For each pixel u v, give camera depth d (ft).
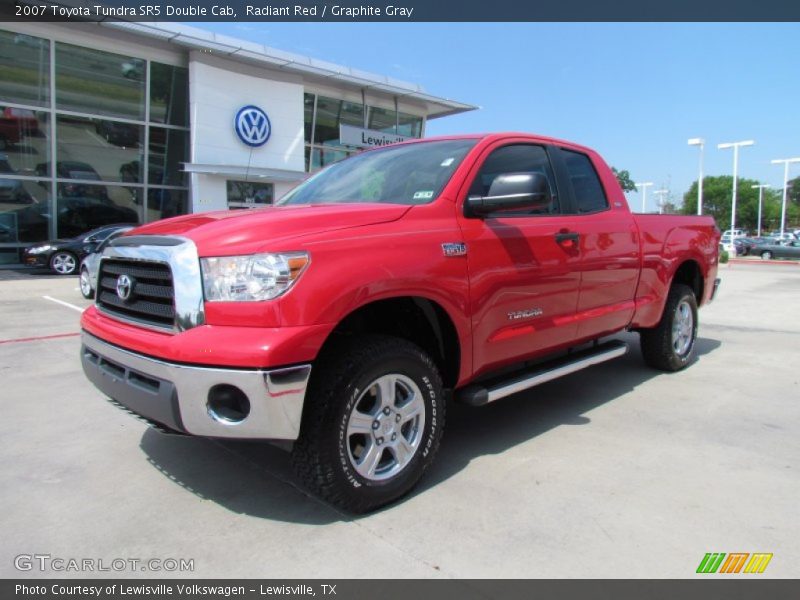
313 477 8.87
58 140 59.62
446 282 10.08
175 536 8.73
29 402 15.25
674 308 17.48
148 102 64.39
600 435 12.73
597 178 15.06
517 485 10.30
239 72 67.15
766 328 26.63
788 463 11.18
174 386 8.43
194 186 65.36
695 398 15.42
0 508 9.60
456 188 11.00
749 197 323.78
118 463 11.35
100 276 10.94
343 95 79.20
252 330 8.23
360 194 12.01
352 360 8.92
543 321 12.42
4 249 57.88
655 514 9.23
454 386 10.97
